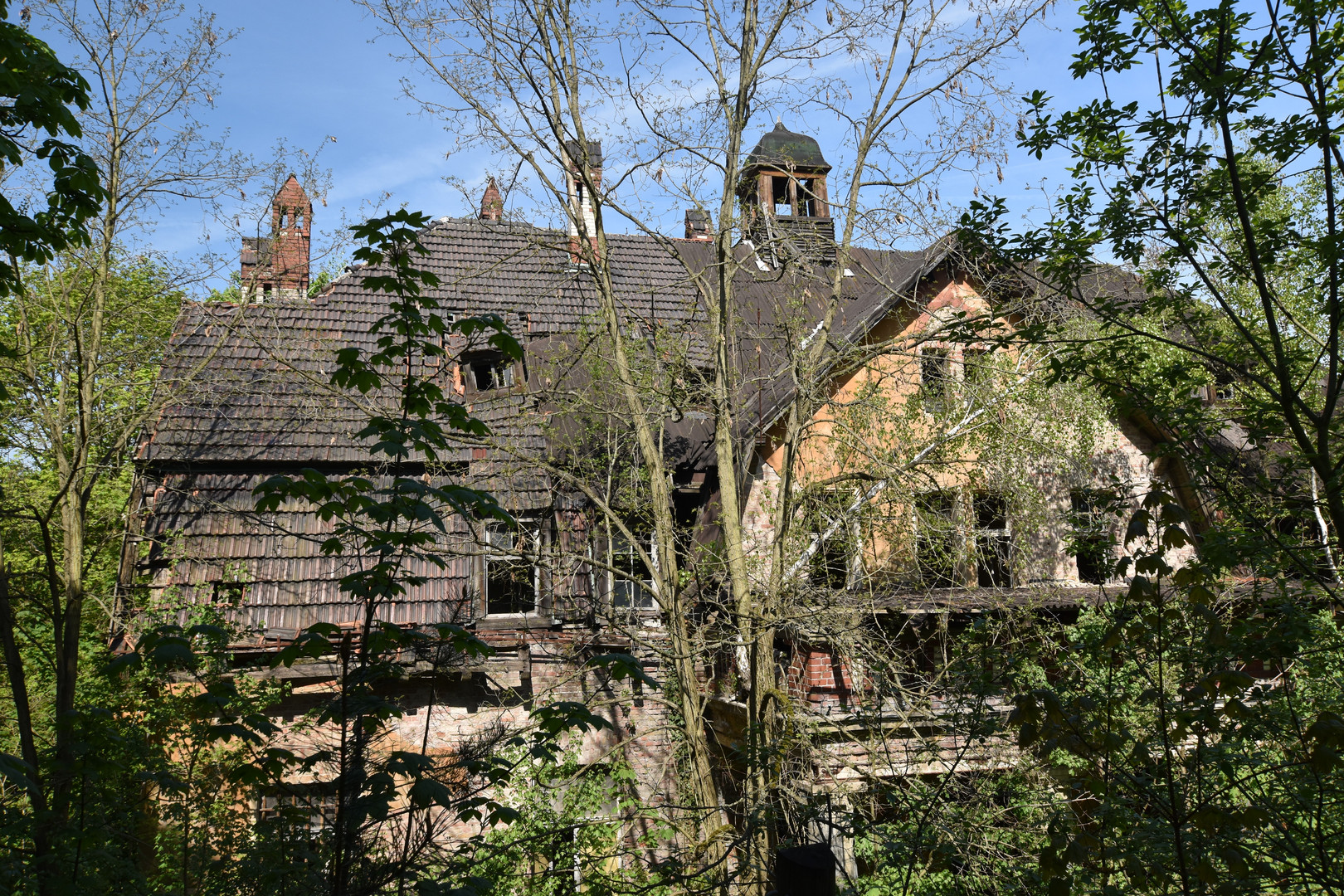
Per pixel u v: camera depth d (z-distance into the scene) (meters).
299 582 12.69
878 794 8.55
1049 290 10.35
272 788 4.35
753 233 12.85
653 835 11.34
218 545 12.70
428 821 4.11
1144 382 7.66
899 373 12.59
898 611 11.36
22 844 4.85
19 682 7.91
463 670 12.08
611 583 13.26
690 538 13.15
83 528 12.20
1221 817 4.11
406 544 3.82
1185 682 4.70
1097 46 7.02
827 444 14.57
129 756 7.31
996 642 9.66
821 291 13.74
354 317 15.83
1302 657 6.02
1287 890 5.07
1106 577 6.11
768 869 7.13
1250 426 7.10
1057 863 4.23
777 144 19.33
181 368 14.09
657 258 19.42
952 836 6.51
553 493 13.13
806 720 9.97
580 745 11.83
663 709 13.51
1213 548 5.30
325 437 13.85
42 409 12.61
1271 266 7.31
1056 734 4.36
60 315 12.33
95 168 6.16
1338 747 3.99
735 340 13.16
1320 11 6.25
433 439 4.02
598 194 12.34
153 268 13.97
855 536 12.02
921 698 9.31
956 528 11.43
